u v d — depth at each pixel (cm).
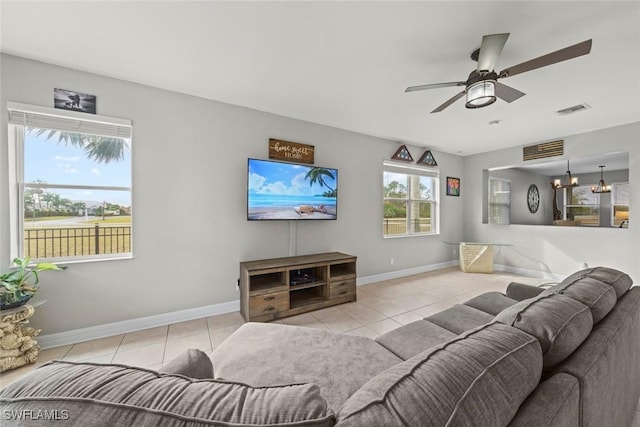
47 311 217
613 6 151
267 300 272
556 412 66
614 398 101
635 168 342
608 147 362
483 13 159
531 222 657
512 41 183
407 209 470
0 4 150
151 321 255
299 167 329
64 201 231
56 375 55
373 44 189
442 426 50
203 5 154
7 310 187
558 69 215
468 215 540
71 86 221
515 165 468
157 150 256
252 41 187
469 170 539
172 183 264
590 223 668
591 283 128
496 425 56
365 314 291
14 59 204
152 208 255
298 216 328
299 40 186
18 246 212
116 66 219
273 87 254
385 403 54
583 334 93
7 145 204
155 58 208
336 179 357
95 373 55
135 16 162
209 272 284
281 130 325
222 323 267
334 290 315
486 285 399
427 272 481
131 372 57
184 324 264
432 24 169
